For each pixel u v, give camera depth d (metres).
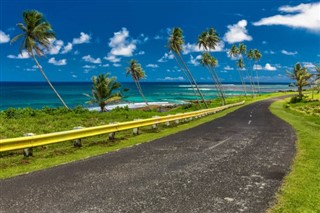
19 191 6.67
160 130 18.83
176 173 8.30
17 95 131.50
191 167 8.99
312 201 6.18
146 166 9.03
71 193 6.56
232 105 57.03
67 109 29.31
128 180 7.58
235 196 6.50
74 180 7.54
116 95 54.03
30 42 39.09
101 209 5.70
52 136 11.16
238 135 16.34
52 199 6.19
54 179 7.62
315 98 86.38
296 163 9.60
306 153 11.25
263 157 10.52
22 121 21.09
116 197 6.35
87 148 12.38
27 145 10.27
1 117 23.67
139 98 120.44
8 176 7.94
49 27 39.78
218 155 10.82
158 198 6.32
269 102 77.00
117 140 14.44
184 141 14.02
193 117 28.67
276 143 13.69
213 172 8.45
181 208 5.80
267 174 8.28
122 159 10.00
